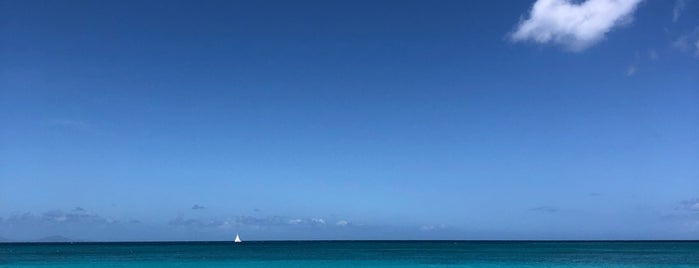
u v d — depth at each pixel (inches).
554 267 2042.3
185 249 4345.5
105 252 3567.9
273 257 2770.7
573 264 2167.8
